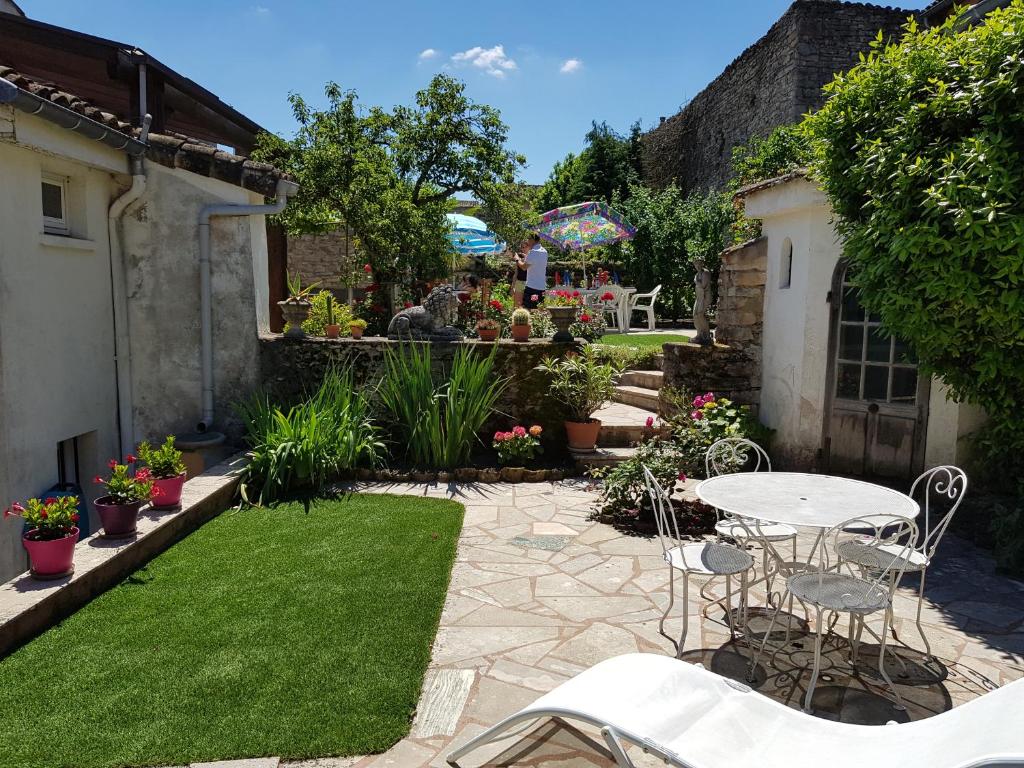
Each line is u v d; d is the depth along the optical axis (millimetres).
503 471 7344
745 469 7871
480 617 4277
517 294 12086
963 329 5348
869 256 5734
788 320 7852
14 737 3010
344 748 2975
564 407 8078
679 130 24719
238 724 3115
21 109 5090
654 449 6402
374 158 11273
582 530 5855
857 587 3576
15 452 5727
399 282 11352
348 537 5531
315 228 11453
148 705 3248
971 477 6695
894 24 15672
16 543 5691
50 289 6184
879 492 4203
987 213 4824
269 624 4062
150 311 7438
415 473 7281
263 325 8703
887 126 5680
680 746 2307
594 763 2475
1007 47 5000
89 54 7488
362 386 7848
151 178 7266
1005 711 2129
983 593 4730
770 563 4914
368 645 3828
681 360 8562
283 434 6734
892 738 2367
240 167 7352
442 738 3078
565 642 3984
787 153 13109
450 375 8031
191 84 8195
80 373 6668
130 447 7418
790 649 3990
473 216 17219
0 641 3658
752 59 18250
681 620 4289
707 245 17438
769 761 2311
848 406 7387
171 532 5367
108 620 4094
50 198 6473
